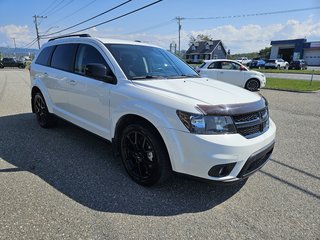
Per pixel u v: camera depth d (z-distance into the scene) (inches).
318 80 805.9
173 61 172.9
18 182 129.6
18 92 444.8
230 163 105.3
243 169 109.9
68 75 170.9
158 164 118.2
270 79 827.4
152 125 118.4
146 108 117.4
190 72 169.0
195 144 104.7
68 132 208.7
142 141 125.6
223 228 101.0
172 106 110.3
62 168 146.6
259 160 120.5
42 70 203.8
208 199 120.5
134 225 100.8
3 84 578.9
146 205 114.2
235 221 105.4
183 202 117.4
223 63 537.3
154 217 106.3
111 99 136.5
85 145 181.6
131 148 132.8
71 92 168.7
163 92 119.6
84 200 116.0
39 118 221.5
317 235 98.4
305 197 124.4
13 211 106.1
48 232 94.9
